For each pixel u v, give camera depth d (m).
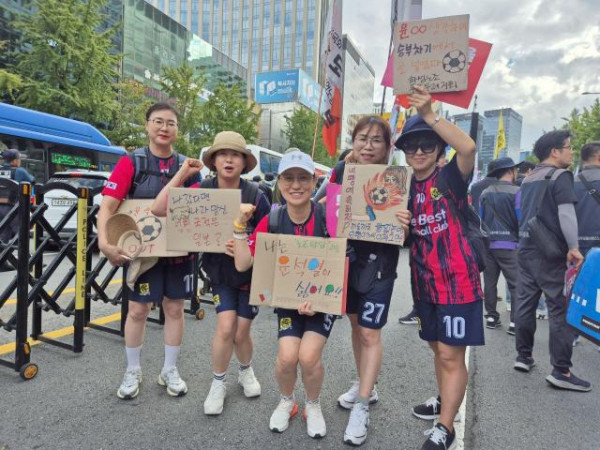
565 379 3.15
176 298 2.74
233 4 89.00
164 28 35.62
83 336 3.68
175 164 2.83
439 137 2.20
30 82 15.29
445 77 2.06
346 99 72.06
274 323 4.46
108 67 17.09
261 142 48.75
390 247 2.36
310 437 2.38
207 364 3.31
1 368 3.08
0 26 19.88
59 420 2.44
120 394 2.70
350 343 3.93
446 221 2.20
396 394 2.96
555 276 3.16
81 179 8.52
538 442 2.44
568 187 3.10
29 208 2.95
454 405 2.24
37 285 3.38
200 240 2.49
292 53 86.50
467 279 2.17
